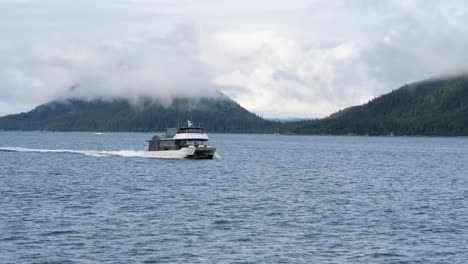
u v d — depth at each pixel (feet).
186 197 264.31
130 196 265.34
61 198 255.70
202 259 154.40
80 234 179.63
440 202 257.96
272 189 303.89
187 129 506.89
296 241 174.60
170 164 460.96
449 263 153.58
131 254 158.20
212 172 402.72
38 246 164.86
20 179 338.95
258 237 179.11
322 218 212.23
